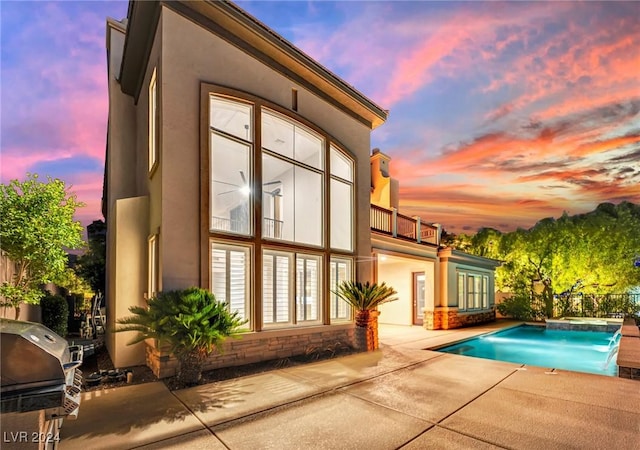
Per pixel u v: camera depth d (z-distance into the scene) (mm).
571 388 5824
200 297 6016
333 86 9836
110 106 10109
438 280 14992
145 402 5055
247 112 8602
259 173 8008
